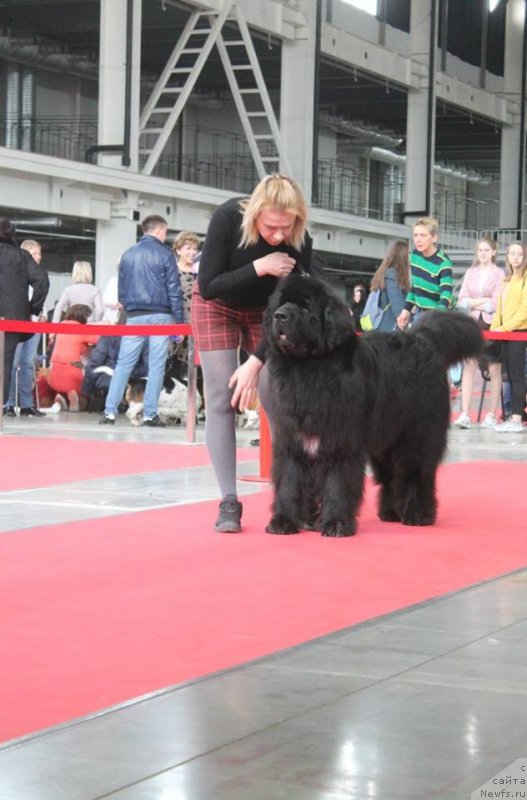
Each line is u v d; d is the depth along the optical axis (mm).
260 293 6379
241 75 44406
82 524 6836
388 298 12602
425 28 42938
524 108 50719
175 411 14406
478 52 50031
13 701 3486
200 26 37625
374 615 4625
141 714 3311
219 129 47000
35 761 2936
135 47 31797
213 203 33906
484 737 3113
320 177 48188
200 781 2805
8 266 13617
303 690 3553
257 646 4129
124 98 31609
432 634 4285
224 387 6590
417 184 43344
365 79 42844
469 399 14320
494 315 14062
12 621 4504
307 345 6047
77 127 41156
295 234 6297
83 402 16531
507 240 44062
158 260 13516
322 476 6465
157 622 4488
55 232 34500
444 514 7402
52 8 35500
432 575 5465
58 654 4023
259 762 2928
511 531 6770
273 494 6621
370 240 40844
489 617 4566
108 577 5332
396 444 6879
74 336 16547
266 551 6023
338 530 6449
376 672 3762
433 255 12195
